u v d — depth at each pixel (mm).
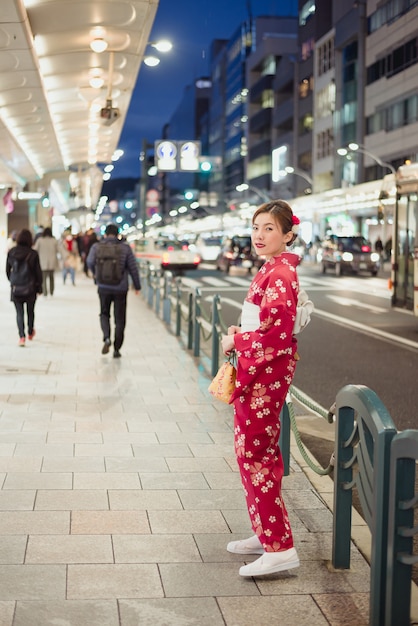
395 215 16828
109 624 3475
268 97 92438
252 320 3984
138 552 4340
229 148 118250
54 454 6316
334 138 66750
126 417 7746
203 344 13477
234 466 6098
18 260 12648
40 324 16047
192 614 3611
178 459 6270
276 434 4047
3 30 12258
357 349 13547
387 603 3227
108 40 15195
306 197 57875
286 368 3924
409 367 11625
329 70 69188
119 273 11367
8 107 20047
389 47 55719
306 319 3934
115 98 21688
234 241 41938
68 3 12773
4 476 5684
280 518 4070
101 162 39438
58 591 3799
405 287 16312
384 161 57688
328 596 3844
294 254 3988
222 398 4043
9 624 3434
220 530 4711
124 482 5629
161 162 31406
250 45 107750
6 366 10719
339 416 3980
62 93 20797
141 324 16688
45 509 5000
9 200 39969
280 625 3531
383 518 3244
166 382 9719
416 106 52188
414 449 2973
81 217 79062
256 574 4008
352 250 38531
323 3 71000
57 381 9641
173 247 39656
